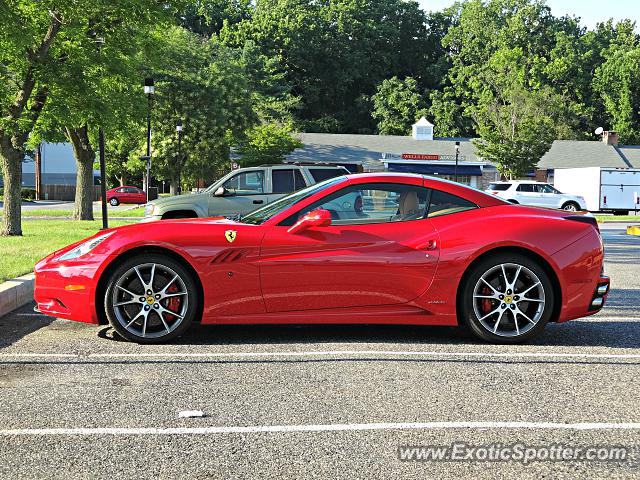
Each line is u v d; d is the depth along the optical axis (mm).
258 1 91750
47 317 6805
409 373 4715
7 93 14594
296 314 5648
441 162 52562
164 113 43750
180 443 3379
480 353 5348
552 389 4363
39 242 13516
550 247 5691
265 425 3643
